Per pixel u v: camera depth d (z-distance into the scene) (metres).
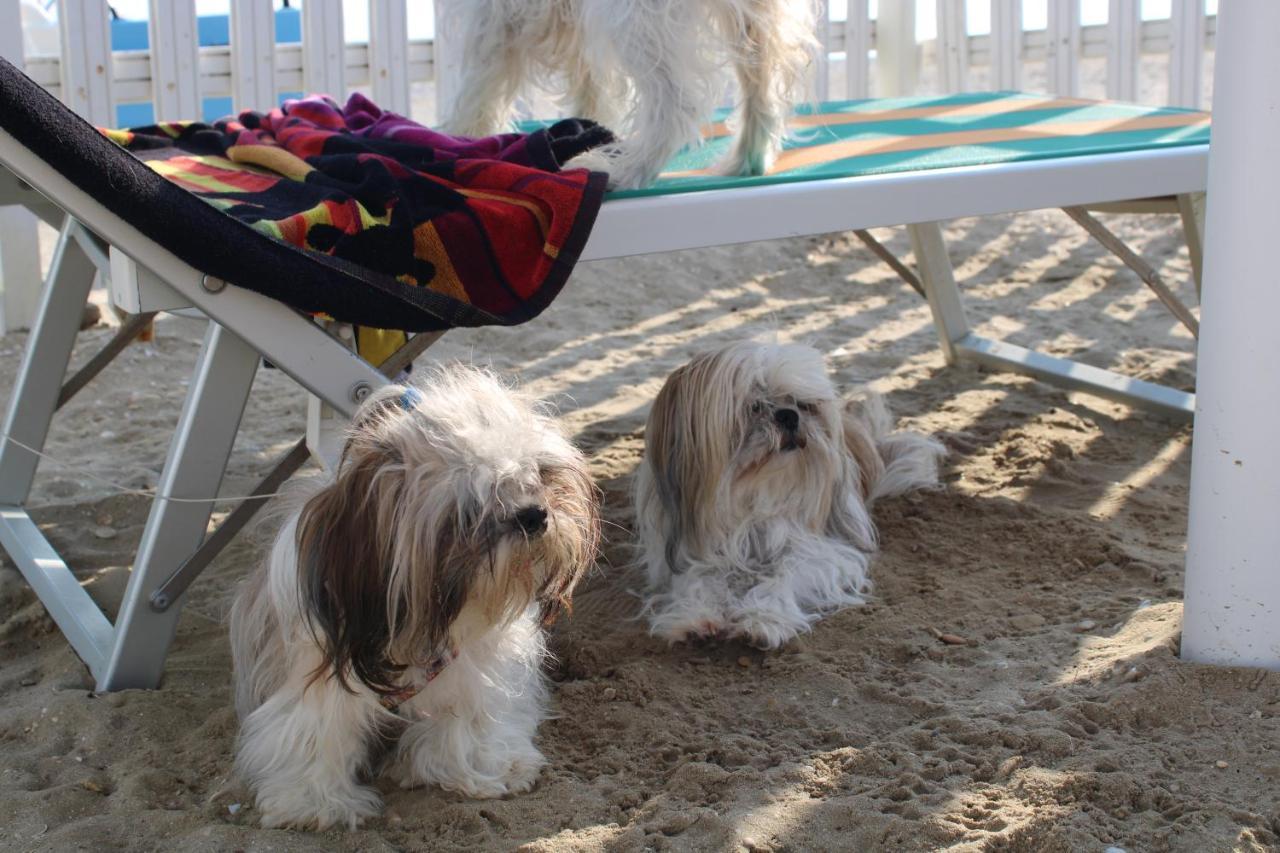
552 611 1.80
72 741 1.94
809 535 2.24
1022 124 2.71
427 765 1.86
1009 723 1.90
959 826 1.76
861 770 1.85
